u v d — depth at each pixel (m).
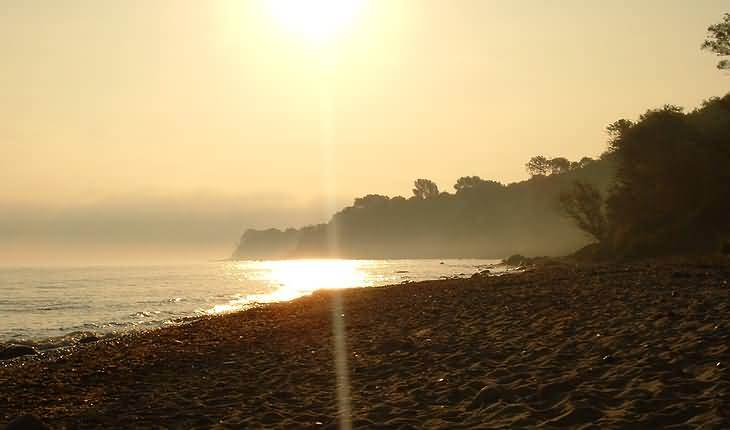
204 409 10.30
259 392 11.46
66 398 12.41
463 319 18.50
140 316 36.38
